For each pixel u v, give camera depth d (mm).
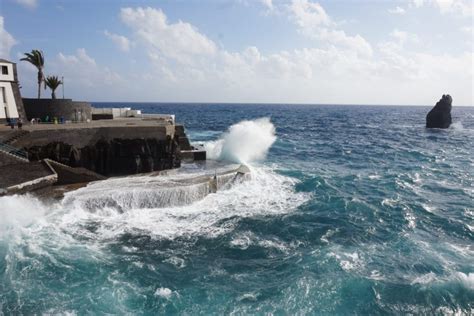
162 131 27422
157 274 13453
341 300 11914
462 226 18609
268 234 17344
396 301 11906
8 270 13062
